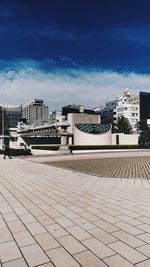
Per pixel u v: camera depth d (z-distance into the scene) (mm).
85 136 50844
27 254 4047
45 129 69688
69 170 15562
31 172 14844
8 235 4871
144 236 4676
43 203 7285
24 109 149375
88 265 3650
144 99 106938
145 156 29625
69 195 8273
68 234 4836
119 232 4887
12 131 96500
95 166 17781
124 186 9766
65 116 76000
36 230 5098
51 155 33656
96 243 4395
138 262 3719
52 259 3861
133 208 6562
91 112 87250
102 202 7234
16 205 7129
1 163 21453
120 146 48281
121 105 119500
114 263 3693
